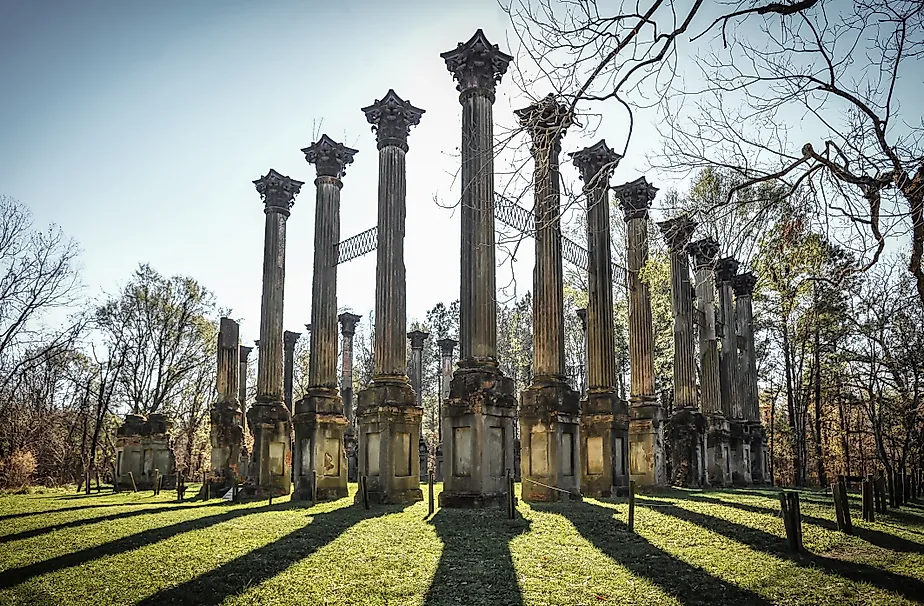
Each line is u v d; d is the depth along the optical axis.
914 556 12.80
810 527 15.91
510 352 51.66
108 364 50.94
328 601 9.82
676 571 11.28
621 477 24.84
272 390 28.67
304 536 14.70
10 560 12.76
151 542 14.39
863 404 39.50
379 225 24.69
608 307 26.06
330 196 28.81
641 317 28.28
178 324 54.28
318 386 27.00
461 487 19.61
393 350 23.55
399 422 22.80
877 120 9.34
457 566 11.60
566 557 12.20
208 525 16.80
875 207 9.53
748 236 10.42
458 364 20.91
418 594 10.05
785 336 37.50
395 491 22.23
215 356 56.22
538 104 9.37
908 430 35.69
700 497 23.97
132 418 41.88
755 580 10.77
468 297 20.97
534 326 23.34
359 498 21.77
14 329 41.47
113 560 12.61
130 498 28.00
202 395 56.78
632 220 28.67
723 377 37.59
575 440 22.36
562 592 10.03
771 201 9.91
